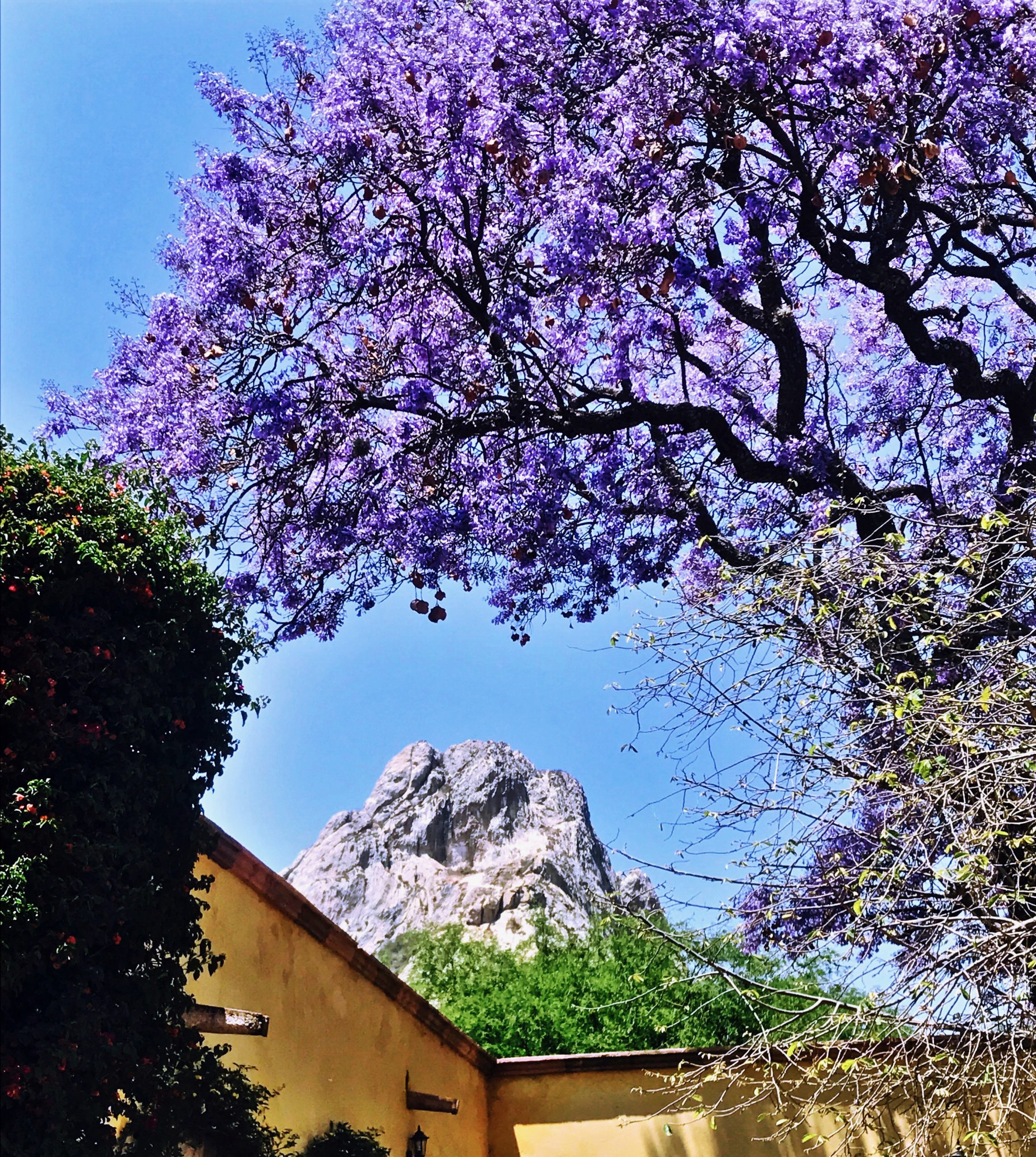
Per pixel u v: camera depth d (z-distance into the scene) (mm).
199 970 4516
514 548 9164
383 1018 7922
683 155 7930
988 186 8406
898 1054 4980
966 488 9852
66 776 4051
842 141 7324
